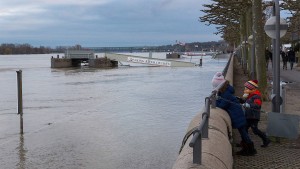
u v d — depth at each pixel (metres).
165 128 14.41
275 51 9.82
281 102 9.96
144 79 43.22
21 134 13.95
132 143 12.14
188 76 46.38
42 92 30.50
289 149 8.70
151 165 9.75
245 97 8.91
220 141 5.30
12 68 79.31
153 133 13.56
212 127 5.86
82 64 91.88
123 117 17.36
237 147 8.84
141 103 22.30
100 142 12.41
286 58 37.47
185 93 27.30
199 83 35.94
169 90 29.88
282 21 9.97
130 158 10.41
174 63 75.31
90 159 10.43
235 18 33.12
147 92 28.75
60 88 33.88
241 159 7.98
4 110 20.88
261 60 15.73
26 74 58.00
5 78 49.44
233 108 7.95
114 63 82.69
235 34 54.00
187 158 4.41
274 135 9.30
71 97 26.61
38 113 19.28
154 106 20.81
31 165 10.00
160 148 11.41
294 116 9.16
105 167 9.68
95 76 50.44
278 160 7.88
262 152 8.48
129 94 27.67
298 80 25.75
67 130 14.52
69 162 10.19
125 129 14.44
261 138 9.03
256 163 7.68
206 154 4.57
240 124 8.01
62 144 12.25
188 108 19.70
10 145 12.21
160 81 39.59
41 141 12.75
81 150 11.43
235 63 48.09
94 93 29.03
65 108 21.03
